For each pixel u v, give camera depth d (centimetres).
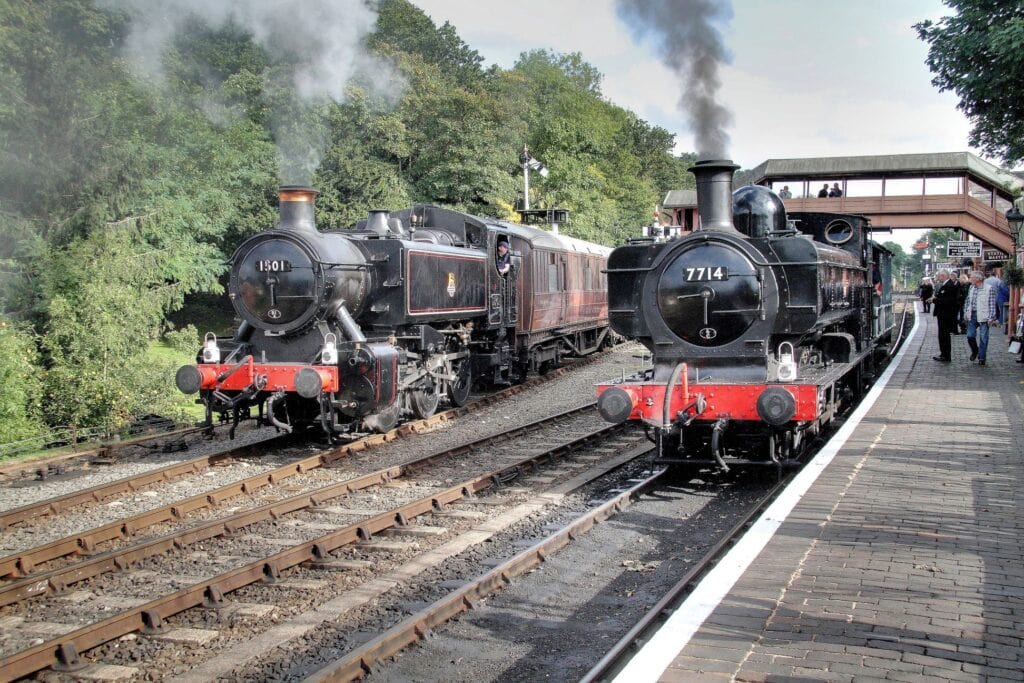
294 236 1155
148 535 782
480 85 3672
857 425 1032
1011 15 1416
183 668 504
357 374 1112
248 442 1243
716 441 859
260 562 641
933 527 626
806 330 873
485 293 1575
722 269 883
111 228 1734
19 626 574
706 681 392
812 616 466
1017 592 499
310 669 499
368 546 724
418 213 1573
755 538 605
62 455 1141
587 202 4219
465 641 534
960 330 2545
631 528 772
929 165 3403
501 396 1648
